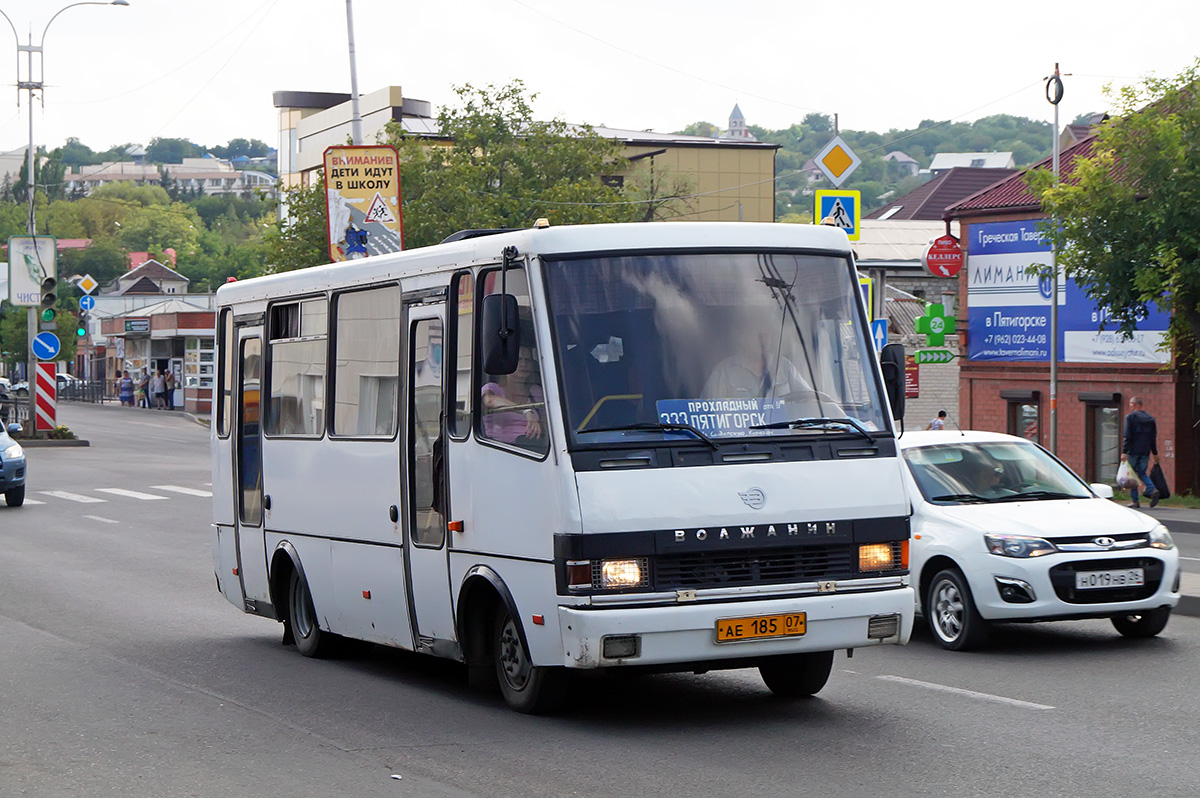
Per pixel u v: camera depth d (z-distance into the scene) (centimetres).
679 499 825
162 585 1650
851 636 855
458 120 5319
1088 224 2634
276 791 725
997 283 3541
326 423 1107
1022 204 3453
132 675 1084
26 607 1463
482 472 895
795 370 881
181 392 7919
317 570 1128
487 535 891
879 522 872
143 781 749
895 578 876
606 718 902
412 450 984
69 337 8469
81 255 17638
